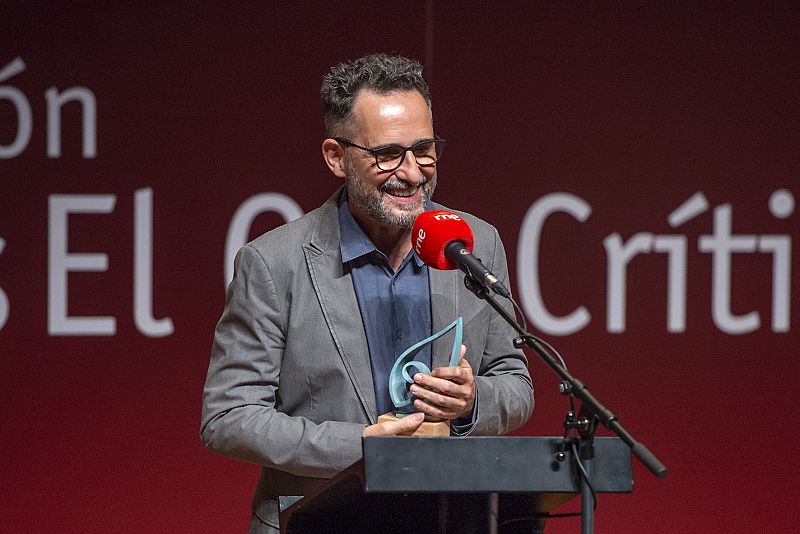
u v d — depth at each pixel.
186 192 13.79
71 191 13.66
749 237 14.05
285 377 7.43
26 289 13.63
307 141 13.88
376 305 7.46
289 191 13.85
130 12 13.73
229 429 7.09
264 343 7.38
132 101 13.73
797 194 14.05
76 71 13.68
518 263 13.97
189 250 13.79
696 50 14.05
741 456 14.08
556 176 14.01
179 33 13.77
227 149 13.81
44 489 13.65
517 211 13.98
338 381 7.31
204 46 13.80
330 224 7.66
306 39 13.87
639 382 14.02
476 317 7.66
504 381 7.47
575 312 13.99
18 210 13.62
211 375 7.47
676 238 14.02
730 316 14.06
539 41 14.02
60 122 13.66
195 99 13.80
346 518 6.12
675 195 14.02
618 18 14.02
